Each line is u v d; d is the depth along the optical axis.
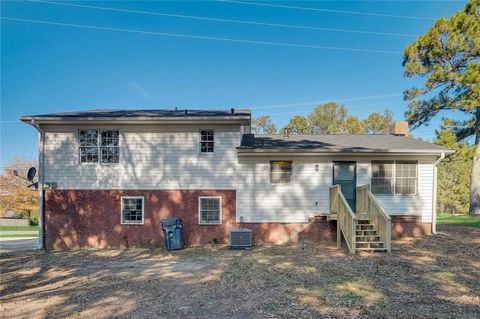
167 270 10.66
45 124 15.50
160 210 15.45
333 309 6.61
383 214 12.61
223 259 12.16
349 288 8.05
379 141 17.36
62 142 15.56
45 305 7.41
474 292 7.60
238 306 6.94
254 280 8.98
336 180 15.64
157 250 14.52
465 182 42.69
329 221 15.31
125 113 16.55
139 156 15.56
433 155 15.54
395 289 7.91
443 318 6.02
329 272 9.69
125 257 13.16
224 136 15.56
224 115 15.26
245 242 14.23
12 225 37.84
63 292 8.45
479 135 21.80
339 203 13.98
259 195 15.50
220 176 15.49
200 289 8.36
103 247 15.33
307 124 44.88
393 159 15.62
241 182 15.52
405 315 6.20
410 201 15.54
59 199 15.48
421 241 14.07
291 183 15.58
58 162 15.52
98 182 15.52
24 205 36.44
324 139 18.05
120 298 7.77
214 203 15.55
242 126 16.97
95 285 9.03
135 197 15.46
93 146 15.59
